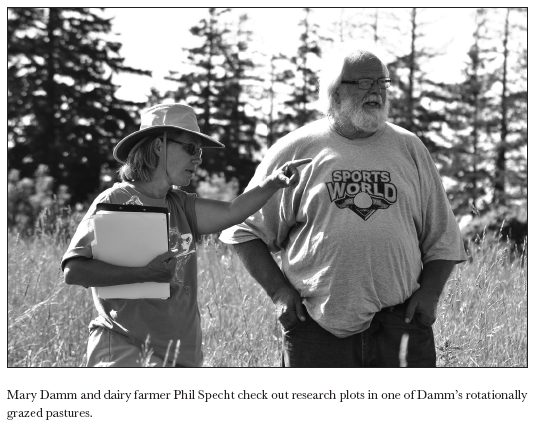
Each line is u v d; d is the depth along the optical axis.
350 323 4.28
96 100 35.78
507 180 34.56
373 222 4.25
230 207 4.10
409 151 4.44
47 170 32.81
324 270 4.29
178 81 38.41
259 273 4.49
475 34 35.81
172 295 3.92
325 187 4.29
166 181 3.97
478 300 5.85
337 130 4.40
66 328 6.04
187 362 3.93
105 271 3.72
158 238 3.77
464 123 36.03
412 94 35.28
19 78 35.00
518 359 5.47
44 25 35.28
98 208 3.82
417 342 4.37
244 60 38.44
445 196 4.53
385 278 4.27
